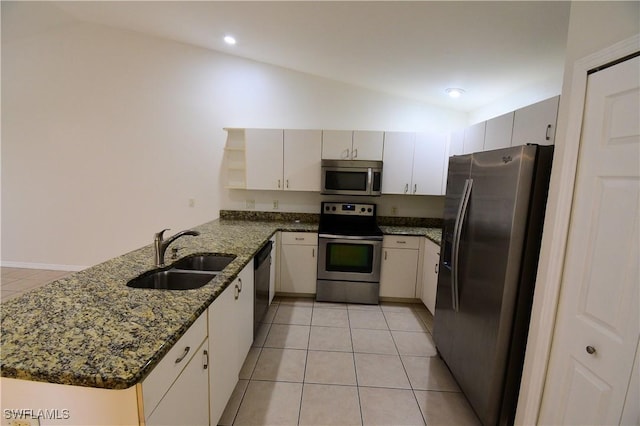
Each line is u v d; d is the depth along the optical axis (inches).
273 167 131.5
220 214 145.5
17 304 47.1
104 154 143.4
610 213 41.6
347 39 92.1
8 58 138.2
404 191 130.6
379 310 124.4
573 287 48.2
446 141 128.6
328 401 73.9
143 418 33.5
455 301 78.6
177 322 42.5
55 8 121.0
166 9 100.3
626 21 39.8
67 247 150.9
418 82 115.1
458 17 69.7
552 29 66.9
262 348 95.3
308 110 137.9
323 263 127.3
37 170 145.9
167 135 140.9
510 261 58.8
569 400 48.7
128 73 137.8
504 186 60.9
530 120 75.4
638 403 37.7
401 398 75.9
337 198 143.3
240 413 69.4
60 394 33.0
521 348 61.2
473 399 70.2
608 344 41.6
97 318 43.1
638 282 37.6
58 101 140.6
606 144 42.6
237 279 69.7
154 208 146.0
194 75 136.9
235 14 91.9
